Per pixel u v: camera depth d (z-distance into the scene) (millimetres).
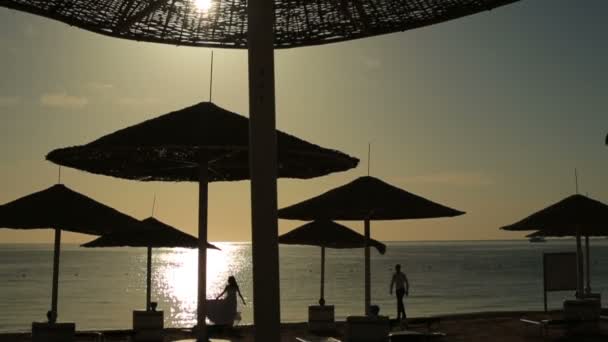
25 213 12133
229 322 16422
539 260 195000
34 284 95750
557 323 15102
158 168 12648
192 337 16422
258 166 5422
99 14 7875
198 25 8281
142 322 16109
